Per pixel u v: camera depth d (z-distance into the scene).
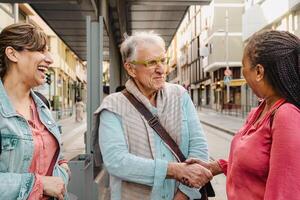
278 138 1.62
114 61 11.31
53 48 33.47
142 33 2.45
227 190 1.92
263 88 1.81
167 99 2.45
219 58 48.28
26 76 2.03
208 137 18.41
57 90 35.19
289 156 1.58
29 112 2.09
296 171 1.57
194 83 68.50
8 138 1.88
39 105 2.13
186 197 2.38
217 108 50.31
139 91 2.44
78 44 14.62
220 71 49.69
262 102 1.92
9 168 1.88
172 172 2.22
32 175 1.89
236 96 46.22
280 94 1.75
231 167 1.89
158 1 10.16
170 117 2.41
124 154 2.29
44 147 2.04
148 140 2.35
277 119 1.66
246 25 32.59
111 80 9.70
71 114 35.31
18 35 2.00
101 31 4.98
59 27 11.95
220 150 13.57
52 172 2.07
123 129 2.37
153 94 2.49
